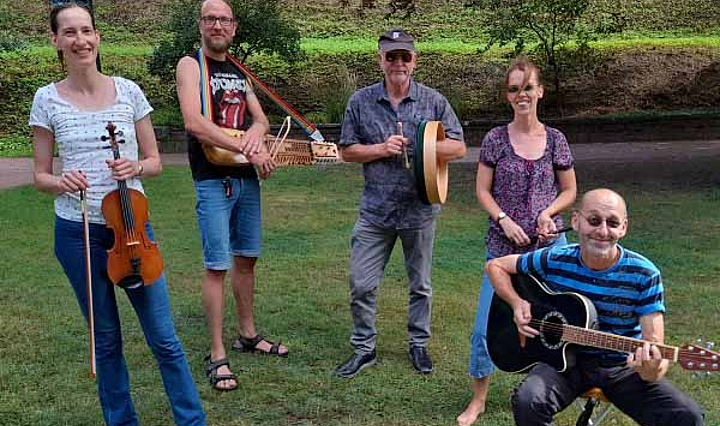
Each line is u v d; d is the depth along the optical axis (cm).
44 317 564
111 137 347
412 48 450
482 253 752
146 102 369
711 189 1054
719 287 619
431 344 515
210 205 452
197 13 1603
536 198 402
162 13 2188
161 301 363
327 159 479
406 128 459
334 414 416
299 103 1784
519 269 344
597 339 319
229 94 456
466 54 1966
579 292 331
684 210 921
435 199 434
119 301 603
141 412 417
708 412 409
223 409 421
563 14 1698
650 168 1242
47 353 496
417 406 425
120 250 348
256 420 409
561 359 328
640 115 1620
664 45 1956
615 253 325
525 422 319
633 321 326
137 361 488
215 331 458
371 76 1891
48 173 351
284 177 1215
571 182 408
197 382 457
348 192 1095
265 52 1689
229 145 439
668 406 312
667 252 727
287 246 784
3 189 1119
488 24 1798
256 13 1636
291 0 2294
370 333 477
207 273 456
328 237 826
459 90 1819
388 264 718
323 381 457
